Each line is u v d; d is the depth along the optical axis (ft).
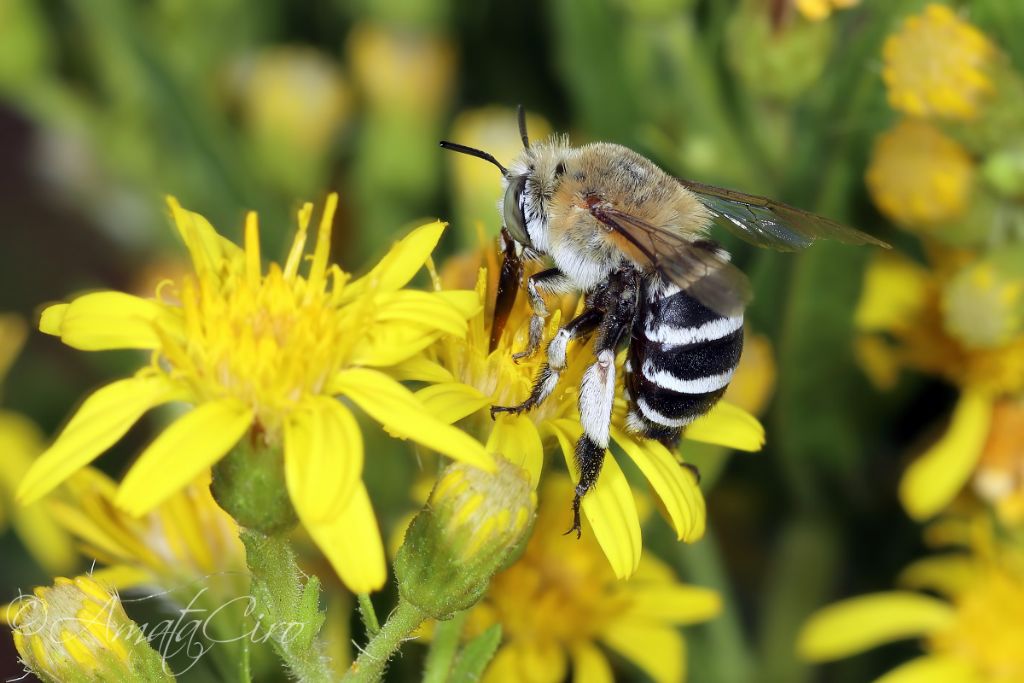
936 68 0.43
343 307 0.38
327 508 0.36
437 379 0.39
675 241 0.41
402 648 0.41
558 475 0.43
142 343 0.38
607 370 0.39
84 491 0.41
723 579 0.44
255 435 0.38
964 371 0.45
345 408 0.37
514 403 0.39
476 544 0.38
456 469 0.38
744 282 0.40
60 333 0.38
